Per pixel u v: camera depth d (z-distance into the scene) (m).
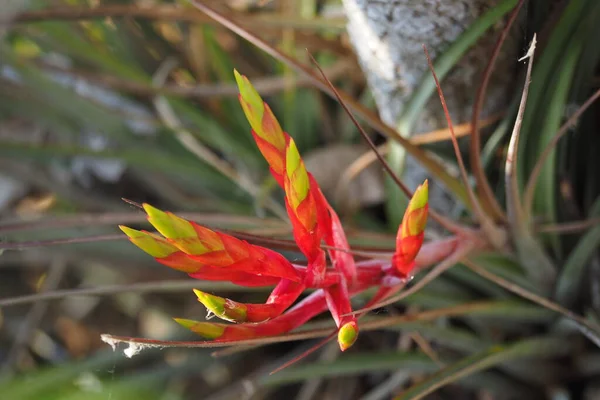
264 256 0.67
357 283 0.72
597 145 1.00
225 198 1.41
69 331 1.58
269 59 1.38
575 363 1.02
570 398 1.06
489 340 1.00
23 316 1.57
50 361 1.55
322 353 1.30
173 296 1.46
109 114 1.33
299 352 1.30
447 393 1.21
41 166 1.48
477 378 1.04
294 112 1.32
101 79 1.21
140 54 1.39
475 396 1.19
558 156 0.94
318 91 1.29
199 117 1.31
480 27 0.80
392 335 1.28
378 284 0.73
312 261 0.69
